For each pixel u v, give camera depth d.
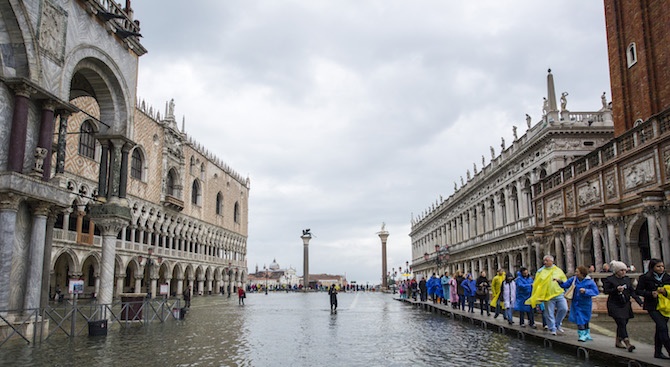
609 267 24.44
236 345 17.67
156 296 73.75
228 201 103.44
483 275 26.09
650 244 26.61
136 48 27.36
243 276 114.81
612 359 13.18
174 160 75.62
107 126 25.97
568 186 37.97
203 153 88.12
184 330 22.66
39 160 19.19
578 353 14.46
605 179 32.38
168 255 72.81
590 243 35.97
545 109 46.09
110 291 24.58
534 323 20.44
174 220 75.38
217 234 96.06
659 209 26.14
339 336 20.61
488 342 17.86
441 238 92.94
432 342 18.16
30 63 19.02
